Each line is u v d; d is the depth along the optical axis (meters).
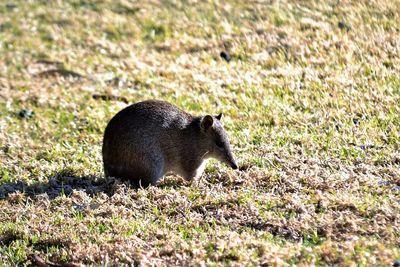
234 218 15.89
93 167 20.36
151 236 15.27
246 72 28.33
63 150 22.34
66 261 14.61
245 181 18.12
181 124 19.09
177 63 30.52
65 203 17.66
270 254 13.59
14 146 23.23
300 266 13.02
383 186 17.12
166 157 19.12
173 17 35.75
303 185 17.70
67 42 35.06
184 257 13.95
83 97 27.92
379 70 26.53
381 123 22.16
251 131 22.53
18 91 29.34
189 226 15.68
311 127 22.52
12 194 18.34
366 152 19.80
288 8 33.81
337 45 29.38
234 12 34.72
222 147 19.19
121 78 29.58
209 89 26.94
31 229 16.08
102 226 16.00
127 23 35.97
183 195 17.62
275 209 16.06
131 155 18.58
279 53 29.66
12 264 14.81
